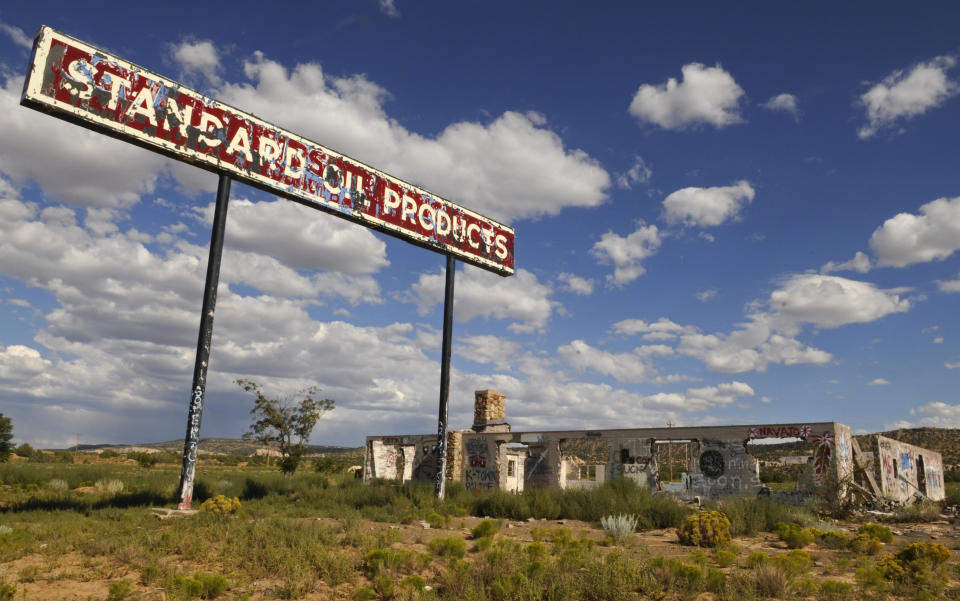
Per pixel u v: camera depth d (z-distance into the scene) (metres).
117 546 10.65
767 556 11.57
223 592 8.20
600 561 10.03
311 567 9.79
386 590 8.30
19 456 72.00
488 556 10.16
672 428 25.34
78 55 15.63
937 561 10.38
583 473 41.34
